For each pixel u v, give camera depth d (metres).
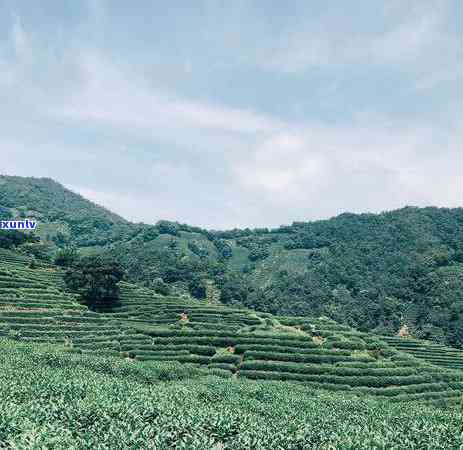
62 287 128.50
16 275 124.56
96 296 122.25
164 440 32.78
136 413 37.41
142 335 96.19
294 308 180.62
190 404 44.88
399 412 55.28
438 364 108.00
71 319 105.19
